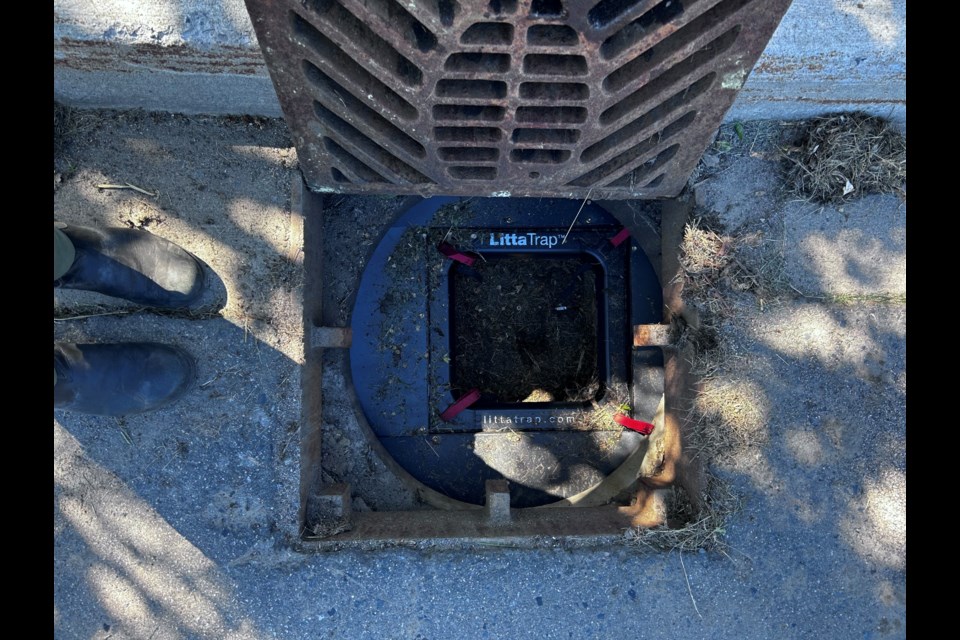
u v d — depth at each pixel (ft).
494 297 9.98
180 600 7.40
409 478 8.98
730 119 7.79
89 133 7.44
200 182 7.54
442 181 6.74
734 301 7.82
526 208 9.25
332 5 4.56
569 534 7.61
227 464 7.49
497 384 10.05
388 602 7.45
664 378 9.14
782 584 7.66
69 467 7.43
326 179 7.14
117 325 7.47
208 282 7.53
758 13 4.69
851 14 6.68
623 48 4.70
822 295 7.88
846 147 7.66
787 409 7.80
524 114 5.55
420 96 5.13
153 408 7.06
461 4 4.19
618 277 9.39
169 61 6.55
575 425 9.34
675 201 8.28
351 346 9.02
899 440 7.84
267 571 7.42
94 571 7.41
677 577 7.58
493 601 7.50
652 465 8.97
